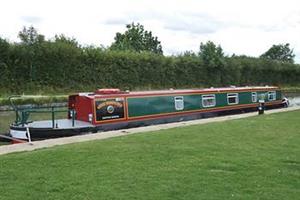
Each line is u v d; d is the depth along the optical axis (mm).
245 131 14227
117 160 9500
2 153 10352
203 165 9188
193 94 23016
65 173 8398
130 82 47406
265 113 21812
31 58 39438
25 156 9742
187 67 53812
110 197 7082
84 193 7250
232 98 26281
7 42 38188
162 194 7258
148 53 49938
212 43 56844
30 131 16469
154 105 20625
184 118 22234
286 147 11422
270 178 8273
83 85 43250
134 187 7586
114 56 45844
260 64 65125
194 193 7340
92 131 17750
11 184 7652
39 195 7117
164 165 9133
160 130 14578
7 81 38062
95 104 18172
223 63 56812
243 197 7176
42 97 33406
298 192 7480
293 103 42406
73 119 17594
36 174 8289
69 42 43125
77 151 10328
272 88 30828
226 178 8219
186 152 10484
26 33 40344
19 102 31281
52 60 40875
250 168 9023
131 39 60062
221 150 10844
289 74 70938
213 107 24438
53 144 11844
